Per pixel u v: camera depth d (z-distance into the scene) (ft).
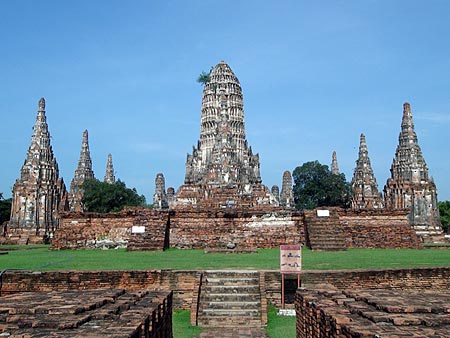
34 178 235.61
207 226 125.08
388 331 33.81
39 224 232.73
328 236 115.44
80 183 352.28
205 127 392.88
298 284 68.69
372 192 312.71
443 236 214.90
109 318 39.14
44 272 72.33
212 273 74.18
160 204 353.31
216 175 292.40
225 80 394.11
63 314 38.96
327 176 376.48
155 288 73.10
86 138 368.48
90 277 72.69
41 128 244.83
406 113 264.52
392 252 109.29
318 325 44.21
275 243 122.72
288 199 341.41
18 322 36.68
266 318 66.59
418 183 252.42
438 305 40.88
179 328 64.44
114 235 126.82
